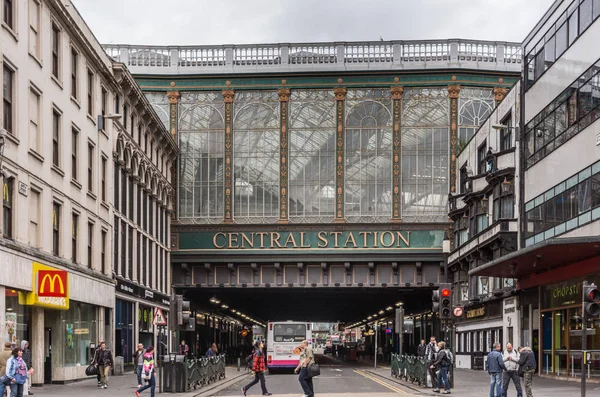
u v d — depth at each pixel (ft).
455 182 194.08
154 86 199.31
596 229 106.83
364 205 194.70
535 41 137.49
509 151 149.28
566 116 120.57
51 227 109.70
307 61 197.98
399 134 195.72
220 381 129.49
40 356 106.11
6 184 93.50
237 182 197.16
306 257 192.54
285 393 100.32
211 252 194.29
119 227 148.87
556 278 122.31
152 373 85.46
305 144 196.95
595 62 109.40
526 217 139.64
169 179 195.52
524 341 143.33
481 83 196.03
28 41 100.78
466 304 179.83
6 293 92.17
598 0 109.40
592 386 104.27
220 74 198.08
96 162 133.39
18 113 96.84
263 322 451.94
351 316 377.50
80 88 124.77
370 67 196.65
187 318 100.37
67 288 103.45
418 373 110.11
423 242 192.24
